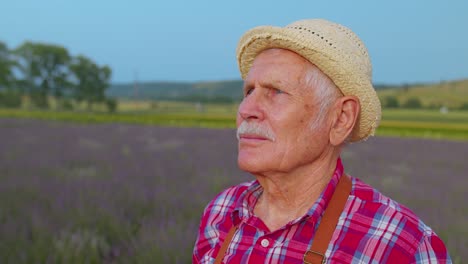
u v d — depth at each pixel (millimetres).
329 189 1174
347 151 13148
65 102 86312
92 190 5867
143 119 44938
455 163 12016
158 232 4117
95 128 23031
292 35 1155
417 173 9594
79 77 87312
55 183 6277
